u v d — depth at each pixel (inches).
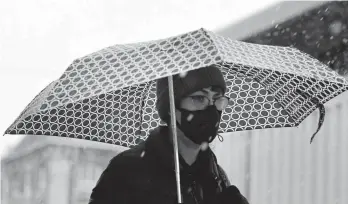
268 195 347.9
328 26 322.7
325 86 171.5
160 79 163.2
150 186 155.9
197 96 157.9
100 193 157.6
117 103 177.3
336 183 312.7
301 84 173.8
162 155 157.0
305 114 178.5
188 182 158.1
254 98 180.5
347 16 313.1
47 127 174.4
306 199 327.9
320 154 324.2
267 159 350.9
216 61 135.5
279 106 180.9
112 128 179.0
